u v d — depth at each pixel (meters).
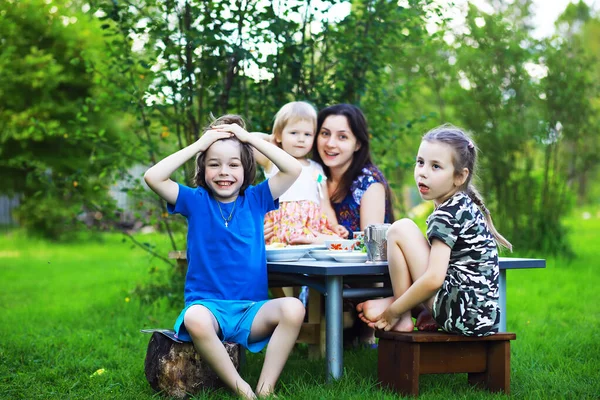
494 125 9.24
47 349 4.13
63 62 14.38
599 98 9.59
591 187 27.78
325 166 4.27
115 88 5.36
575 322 5.05
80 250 12.49
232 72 5.04
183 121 5.30
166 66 5.00
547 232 9.20
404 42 5.46
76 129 5.93
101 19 5.08
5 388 3.29
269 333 3.11
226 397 2.97
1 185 14.95
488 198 9.46
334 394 2.99
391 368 3.09
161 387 3.08
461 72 9.20
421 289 2.95
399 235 3.07
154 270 6.14
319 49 5.23
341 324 3.21
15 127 13.93
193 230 3.20
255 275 3.19
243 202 3.28
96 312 5.65
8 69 13.84
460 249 3.00
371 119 5.41
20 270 9.27
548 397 3.04
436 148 3.10
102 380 3.48
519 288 6.64
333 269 3.01
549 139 9.26
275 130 4.16
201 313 2.96
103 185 6.24
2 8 14.10
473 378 3.22
